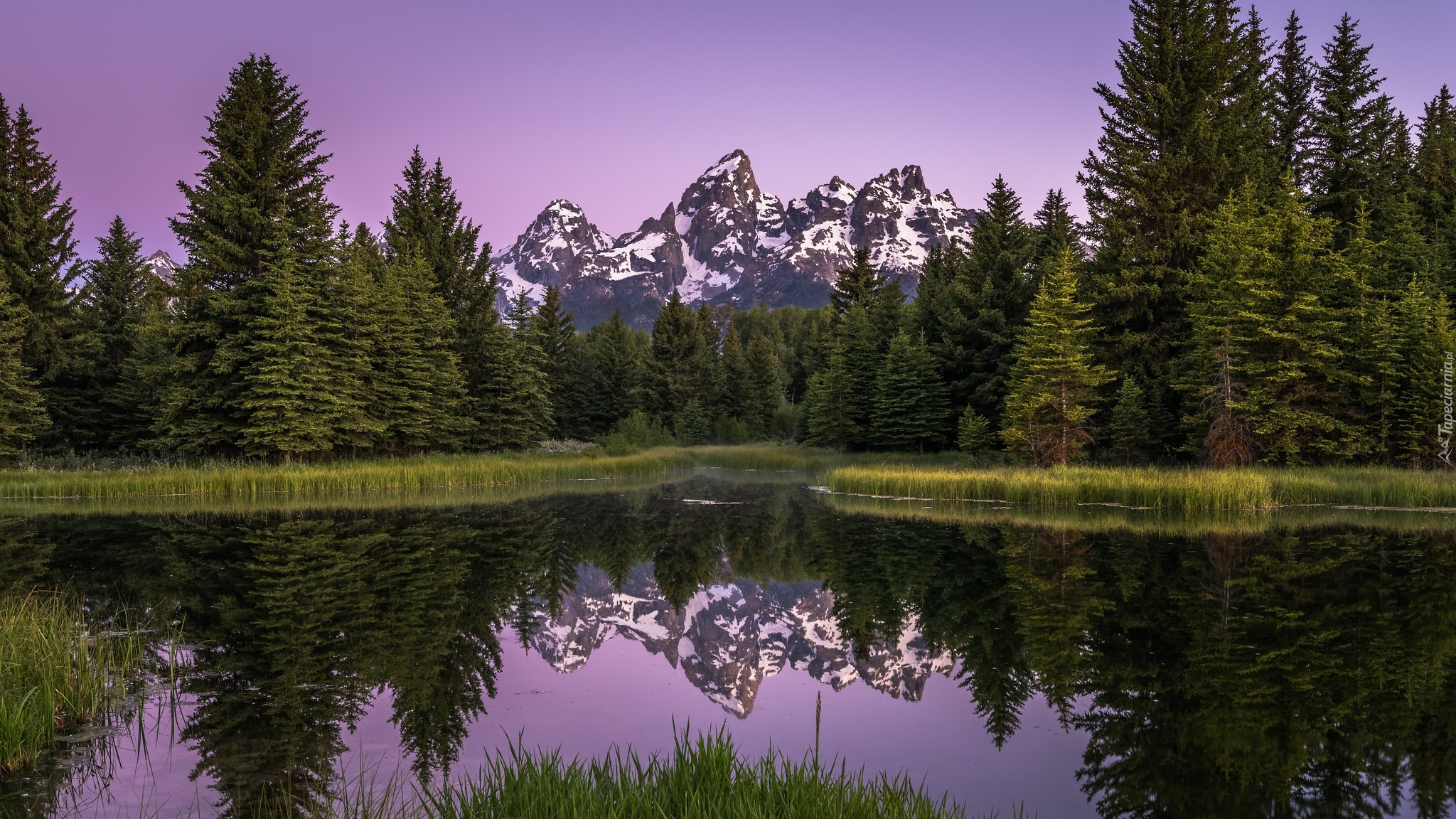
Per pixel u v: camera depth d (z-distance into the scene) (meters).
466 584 14.02
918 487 29.36
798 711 8.02
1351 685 8.24
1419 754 6.54
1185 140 36.31
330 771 6.14
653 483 39.66
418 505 27.56
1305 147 44.44
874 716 7.82
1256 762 6.44
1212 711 7.64
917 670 9.36
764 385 83.62
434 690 8.40
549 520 23.59
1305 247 30.88
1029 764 6.51
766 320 141.75
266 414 34.88
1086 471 29.22
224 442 37.50
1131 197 37.09
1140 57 38.59
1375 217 40.75
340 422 38.38
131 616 11.26
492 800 4.74
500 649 10.13
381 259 53.16
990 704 8.05
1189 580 13.60
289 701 7.90
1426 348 30.72
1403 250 36.22
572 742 6.91
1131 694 8.18
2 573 14.30
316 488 32.94
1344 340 31.77
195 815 5.34
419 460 41.78
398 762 6.35
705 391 81.06
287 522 22.25
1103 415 38.06
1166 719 7.47
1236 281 30.59
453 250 53.84
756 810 4.38
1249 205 33.12
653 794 4.66
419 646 10.02
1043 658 9.53
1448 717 7.39
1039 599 12.50
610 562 17.09
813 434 55.50
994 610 11.91
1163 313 37.59
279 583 13.70
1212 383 33.34
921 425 46.50
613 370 73.69
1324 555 15.95
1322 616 11.10
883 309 55.84
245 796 5.66
